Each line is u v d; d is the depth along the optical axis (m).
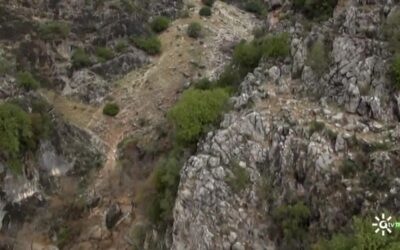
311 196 30.23
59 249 39.38
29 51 52.00
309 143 31.42
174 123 40.56
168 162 37.50
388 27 35.25
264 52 42.53
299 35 40.72
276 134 33.16
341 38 36.00
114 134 49.78
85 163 46.19
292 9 47.78
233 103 38.41
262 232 30.80
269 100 36.03
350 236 27.12
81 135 48.25
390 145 30.19
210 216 31.61
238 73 44.97
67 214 41.84
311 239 29.25
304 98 35.41
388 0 36.69
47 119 45.50
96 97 53.09
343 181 29.55
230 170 33.06
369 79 33.31
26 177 41.88
